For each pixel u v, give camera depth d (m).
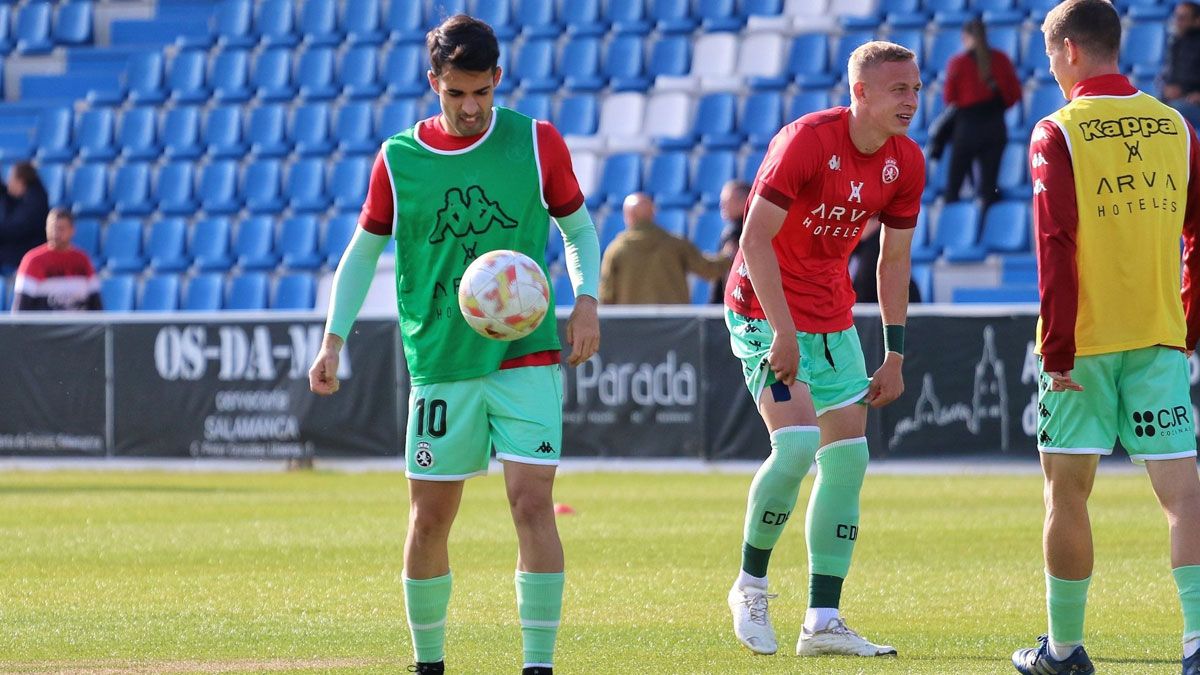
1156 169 17.03
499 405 17.11
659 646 20.83
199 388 54.50
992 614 23.66
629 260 53.53
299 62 86.19
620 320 51.75
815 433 20.28
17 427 55.78
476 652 20.33
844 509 20.75
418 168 17.33
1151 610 23.67
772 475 20.38
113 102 86.81
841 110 20.59
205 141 83.88
